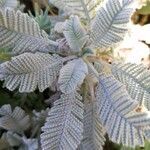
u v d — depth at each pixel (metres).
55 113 0.22
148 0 0.29
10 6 0.27
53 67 0.22
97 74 0.22
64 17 0.27
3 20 0.22
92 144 0.23
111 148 0.27
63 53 0.24
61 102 0.22
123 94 0.21
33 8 0.32
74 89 0.21
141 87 0.21
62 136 0.21
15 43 0.23
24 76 0.21
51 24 0.27
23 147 0.26
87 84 0.23
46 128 0.21
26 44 0.23
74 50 0.23
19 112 0.25
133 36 0.27
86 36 0.23
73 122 0.21
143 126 0.19
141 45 0.27
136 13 0.30
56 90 0.25
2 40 0.22
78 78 0.20
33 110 0.26
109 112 0.21
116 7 0.21
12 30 0.22
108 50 0.24
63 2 0.25
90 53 0.23
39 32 0.23
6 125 0.25
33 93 0.27
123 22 0.21
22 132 0.26
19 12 0.22
